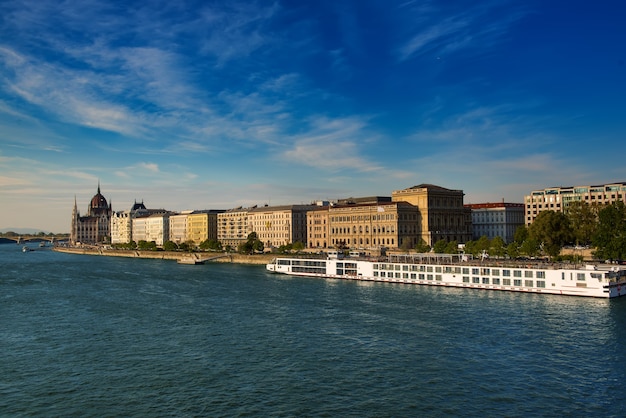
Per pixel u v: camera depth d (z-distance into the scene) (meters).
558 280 155.38
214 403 76.06
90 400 77.62
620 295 151.50
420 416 71.69
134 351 101.06
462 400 76.50
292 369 89.62
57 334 114.56
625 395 78.06
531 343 102.94
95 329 118.94
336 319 126.00
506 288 165.25
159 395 79.12
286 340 107.62
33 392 80.75
